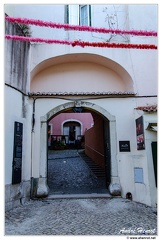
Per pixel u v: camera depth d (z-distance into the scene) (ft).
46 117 26.08
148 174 21.01
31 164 24.88
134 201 22.91
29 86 26.32
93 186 29.60
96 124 43.37
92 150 47.19
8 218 16.92
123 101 27.25
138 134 24.41
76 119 72.28
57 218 17.35
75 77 29.58
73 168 40.06
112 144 26.11
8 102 20.68
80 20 30.01
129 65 28.02
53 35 28.09
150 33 19.48
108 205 21.25
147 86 27.66
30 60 26.73
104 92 26.81
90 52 27.55
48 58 27.32
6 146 19.63
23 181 22.58
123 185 25.03
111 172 25.50
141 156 22.50
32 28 27.73
